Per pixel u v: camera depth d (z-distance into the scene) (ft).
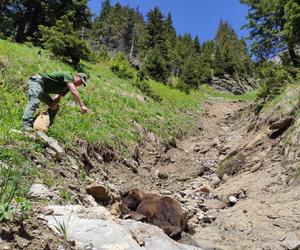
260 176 33.63
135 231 14.24
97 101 49.47
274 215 25.07
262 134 43.75
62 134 29.66
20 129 24.08
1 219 11.66
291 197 26.96
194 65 175.63
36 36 99.76
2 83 35.63
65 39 72.33
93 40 267.18
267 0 80.94
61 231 12.82
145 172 39.24
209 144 57.77
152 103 75.61
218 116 97.30
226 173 39.11
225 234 23.50
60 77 25.05
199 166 43.32
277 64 77.82
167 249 14.02
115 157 36.73
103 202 21.57
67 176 22.63
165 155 47.29
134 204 22.86
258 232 23.49
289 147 35.06
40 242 11.81
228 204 30.09
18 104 32.40
